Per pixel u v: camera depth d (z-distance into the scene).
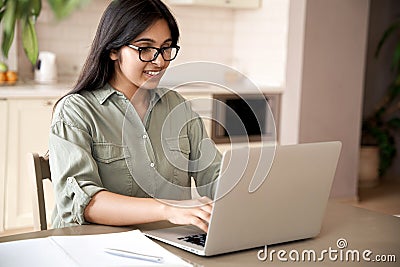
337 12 5.80
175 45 2.09
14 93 4.46
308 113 5.77
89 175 1.93
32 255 1.50
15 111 4.50
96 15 5.60
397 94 6.91
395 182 7.11
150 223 1.92
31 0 0.74
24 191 4.61
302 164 1.69
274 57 5.96
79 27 5.53
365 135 6.97
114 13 2.01
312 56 5.71
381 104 7.03
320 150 1.73
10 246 1.57
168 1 5.93
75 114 2.03
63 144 1.95
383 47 7.29
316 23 5.69
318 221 1.83
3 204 4.54
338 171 6.02
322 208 1.82
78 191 1.86
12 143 4.52
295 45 5.70
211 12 6.28
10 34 0.74
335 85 5.89
